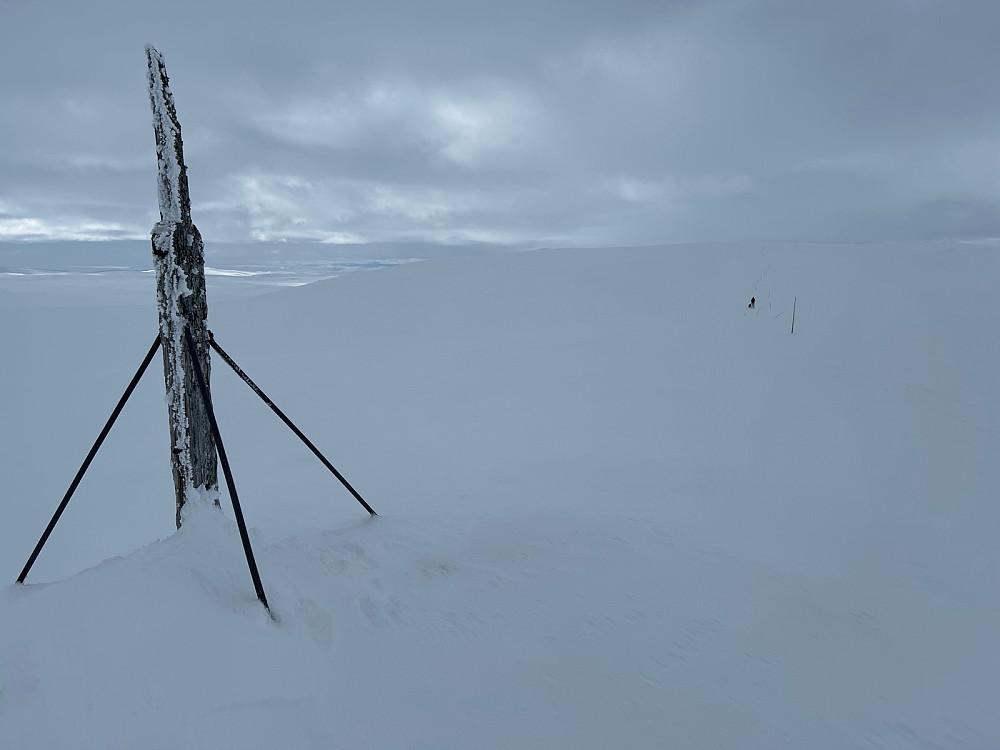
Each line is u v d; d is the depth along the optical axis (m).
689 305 34.41
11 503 10.06
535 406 16.33
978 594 5.80
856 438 12.70
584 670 3.49
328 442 12.95
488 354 24.97
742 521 7.16
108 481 11.08
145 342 35.09
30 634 2.70
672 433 13.09
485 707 3.03
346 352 27.03
